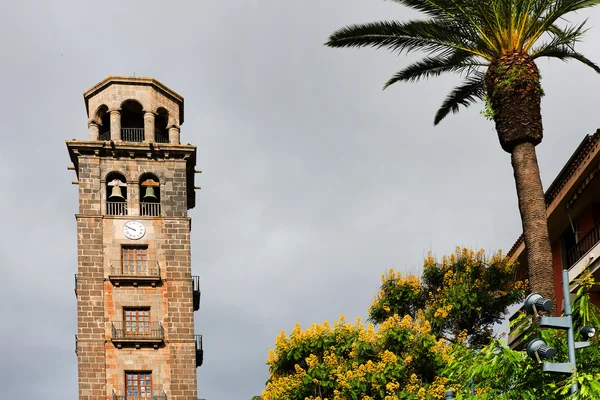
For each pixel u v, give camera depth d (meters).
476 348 42.78
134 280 104.81
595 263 58.75
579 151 59.78
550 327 36.38
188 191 115.00
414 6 54.75
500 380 39.31
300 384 71.38
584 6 52.50
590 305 40.03
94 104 111.44
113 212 107.44
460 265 80.44
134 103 112.00
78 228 106.12
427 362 70.00
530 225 49.75
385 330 72.19
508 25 52.72
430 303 79.12
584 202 62.81
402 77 58.22
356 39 56.00
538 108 51.69
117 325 103.50
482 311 78.06
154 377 102.75
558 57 55.00
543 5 52.59
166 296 105.25
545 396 38.34
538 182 50.44
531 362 38.41
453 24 54.44
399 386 68.88
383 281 81.19
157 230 107.12
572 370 35.88
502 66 51.97
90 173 107.81
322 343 74.19
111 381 101.88
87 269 104.94
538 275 48.97
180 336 104.19
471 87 60.03
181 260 106.56
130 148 108.25
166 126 113.81
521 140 51.00
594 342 39.03
